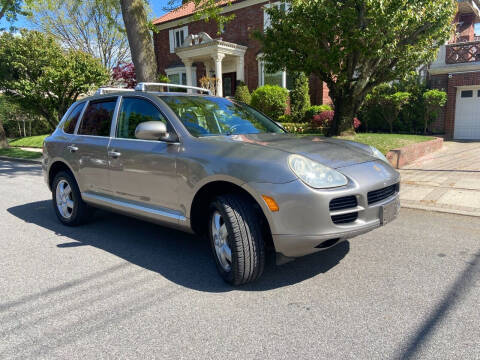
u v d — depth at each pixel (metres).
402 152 8.43
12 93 17.42
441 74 15.22
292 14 8.58
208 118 3.72
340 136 10.52
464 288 2.89
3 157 14.56
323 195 2.64
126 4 9.34
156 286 3.08
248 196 2.98
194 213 3.28
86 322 2.54
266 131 3.95
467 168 8.03
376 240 4.04
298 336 2.31
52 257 3.80
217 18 10.52
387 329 2.36
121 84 23.39
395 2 7.22
